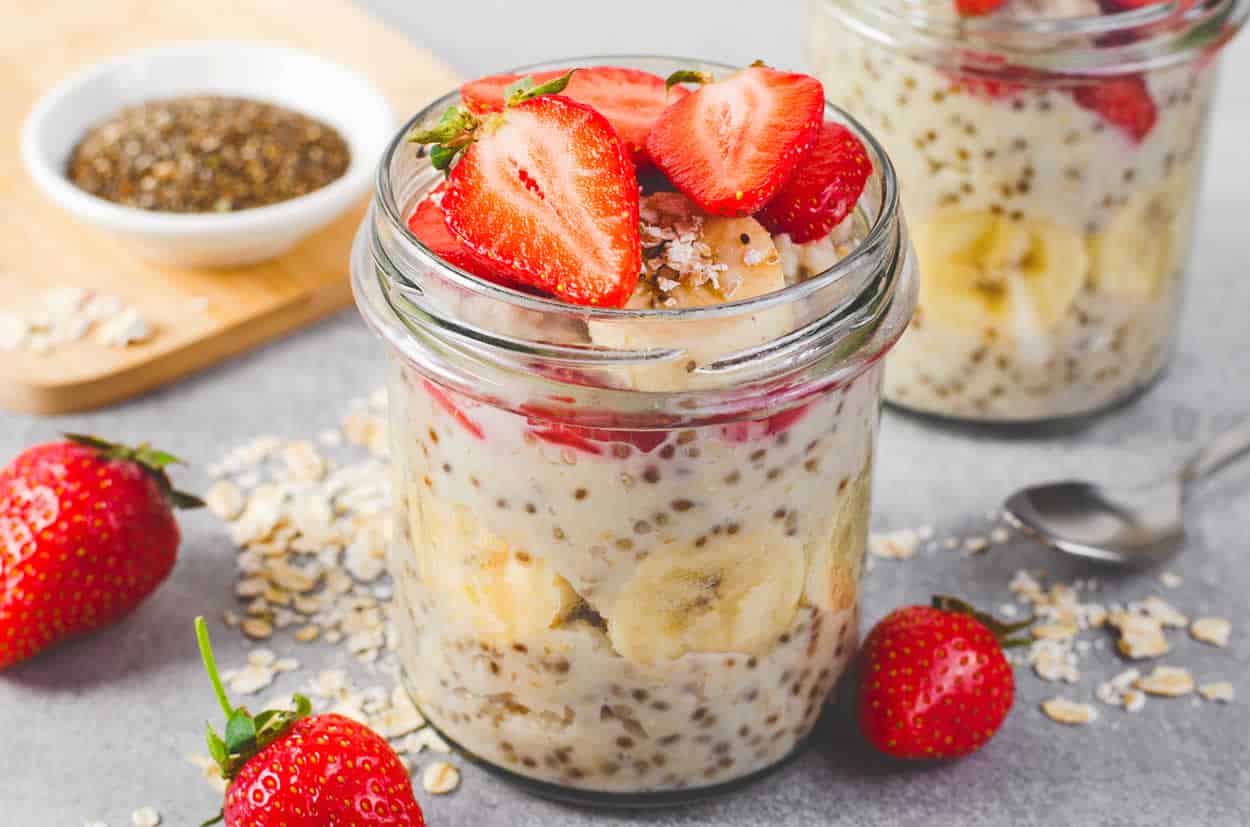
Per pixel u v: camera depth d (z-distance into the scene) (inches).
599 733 19.4
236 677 21.0
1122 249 22.6
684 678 19.1
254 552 22.2
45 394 23.6
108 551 20.8
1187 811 20.1
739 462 18.3
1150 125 22.0
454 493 18.8
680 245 18.3
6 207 26.1
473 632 19.3
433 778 20.2
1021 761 20.5
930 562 22.3
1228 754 20.6
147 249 24.9
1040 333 22.9
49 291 24.9
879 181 19.0
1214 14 21.9
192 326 24.5
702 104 18.6
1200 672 21.3
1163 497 22.6
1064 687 21.1
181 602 21.7
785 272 18.7
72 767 20.2
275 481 23.0
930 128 22.1
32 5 29.5
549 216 17.9
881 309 18.7
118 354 24.0
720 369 17.8
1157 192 22.5
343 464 23.3
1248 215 26.5
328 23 29.4
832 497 19.0
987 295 22.8
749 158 18.3
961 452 23.6
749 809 20.1
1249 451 22.9
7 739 20.5
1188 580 22.2
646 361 17.8
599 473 18.2
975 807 20.1
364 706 20.8
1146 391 24.3
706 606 18.8
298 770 18.7
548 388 17.9
